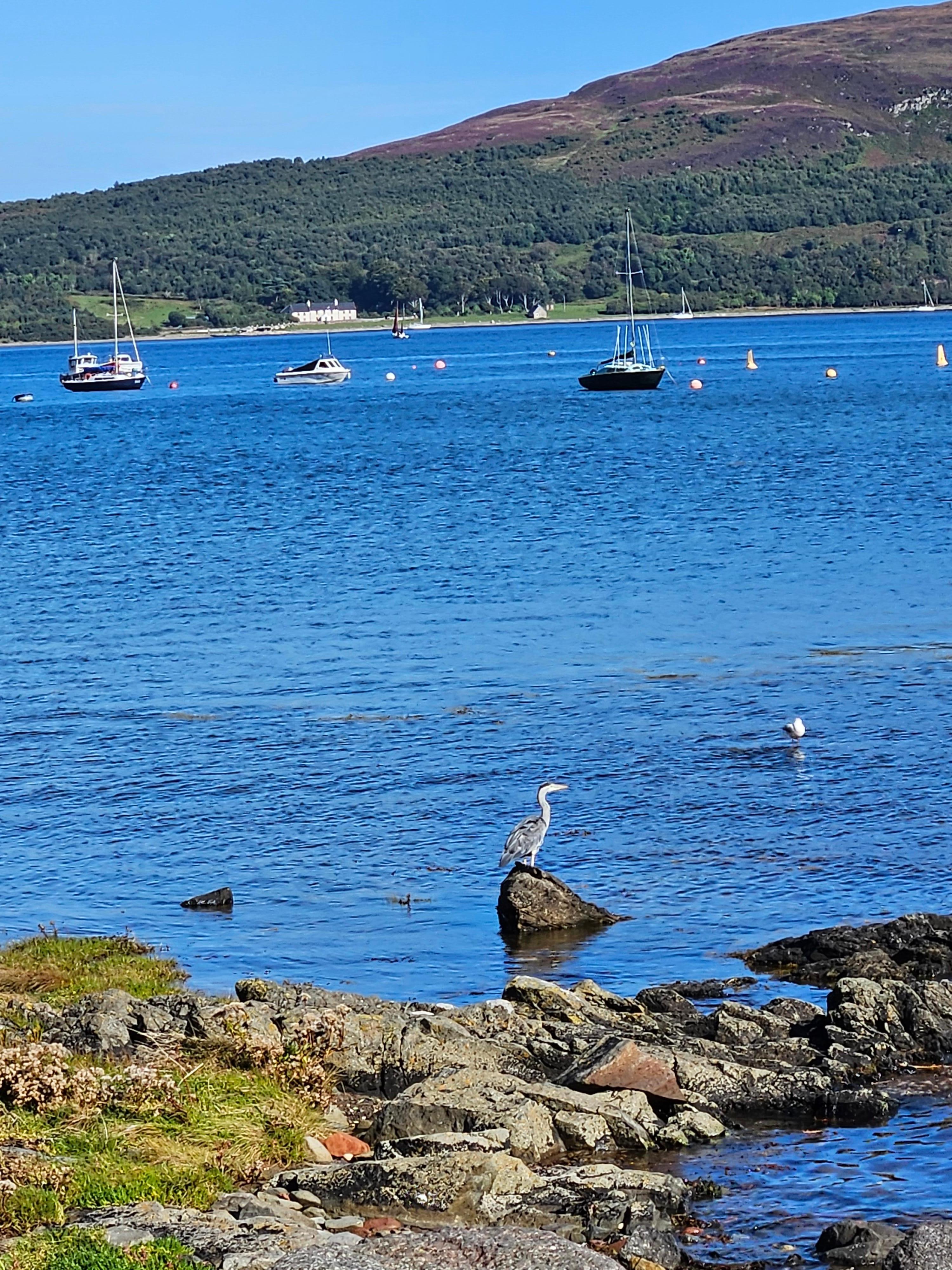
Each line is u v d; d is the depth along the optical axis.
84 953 20.61
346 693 34.97
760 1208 13.39
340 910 22.41
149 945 21.17
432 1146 13.80
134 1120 14.28
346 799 27.39
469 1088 14.95
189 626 43.34
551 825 25.59
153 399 174.62
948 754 28.58
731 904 21.94
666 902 22.11
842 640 38.81
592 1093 15.32
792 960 19.77
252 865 24.39
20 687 36.44
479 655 38.34
